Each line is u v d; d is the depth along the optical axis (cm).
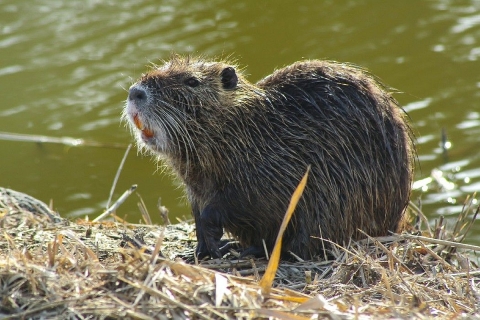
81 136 1911
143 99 1121
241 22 2266
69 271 920
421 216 1302
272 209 1142
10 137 1845
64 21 2302
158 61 2066
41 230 1203
